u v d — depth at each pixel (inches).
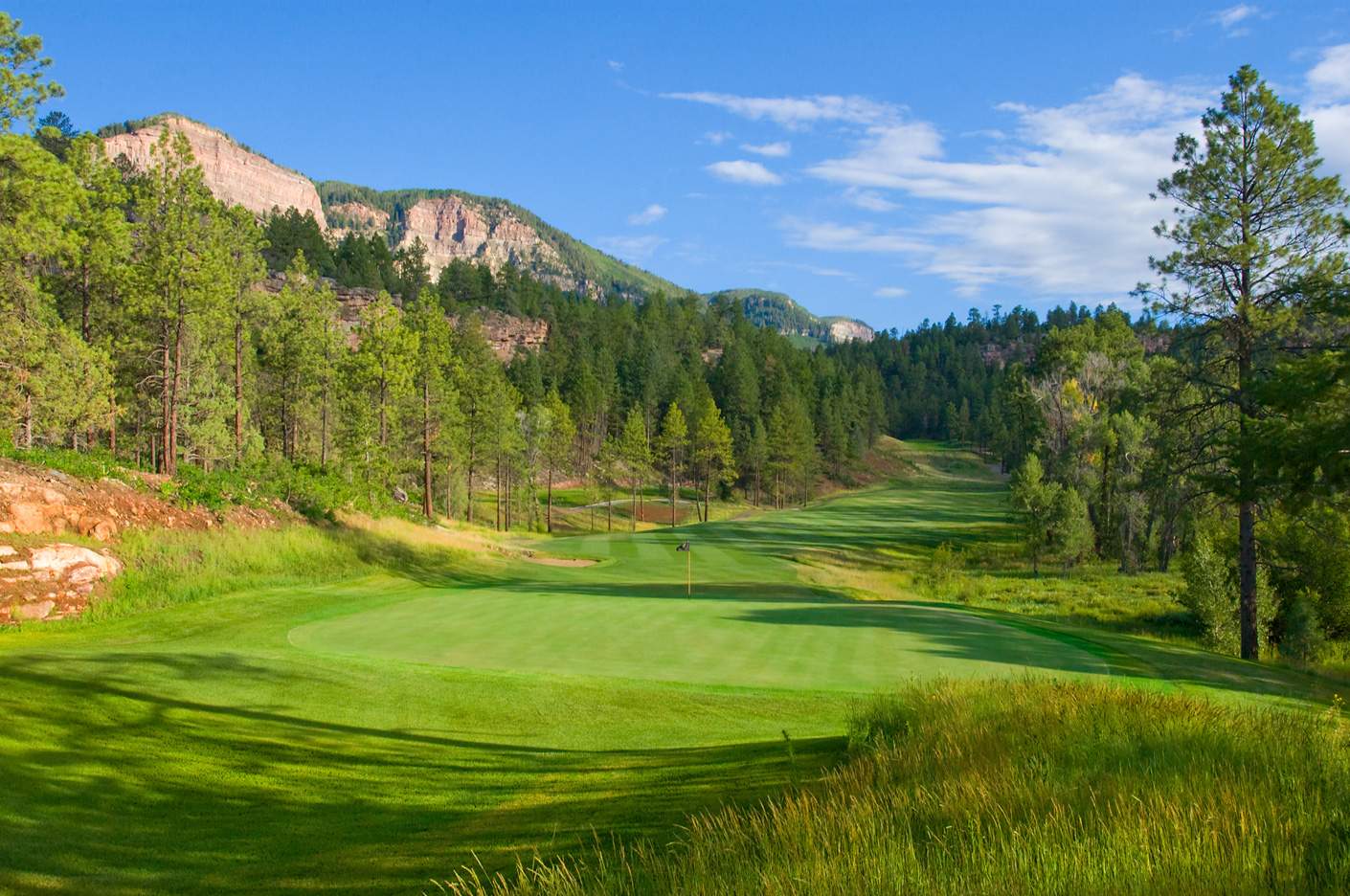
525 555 1430.9
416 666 454.6
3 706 292.5
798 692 424.2
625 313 5561.0
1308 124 845.8
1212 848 158.9
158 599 694.5
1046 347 2402.8
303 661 438.6
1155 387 951.0
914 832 181.2
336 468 1542.8
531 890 173.3
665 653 528.1
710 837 188.5
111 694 332.2
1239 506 861.8
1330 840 159.3
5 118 720.3
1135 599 1190.3
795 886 152.6
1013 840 162.7
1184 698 324.5
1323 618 981.2
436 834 233.5
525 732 354.9
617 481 3609.7
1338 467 482.3
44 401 902.4
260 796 255.1
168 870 199.3
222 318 1366.9
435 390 1963.6
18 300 899.4
